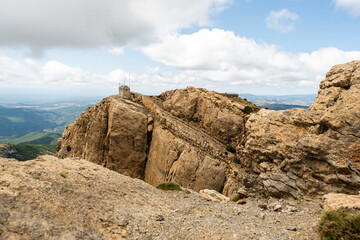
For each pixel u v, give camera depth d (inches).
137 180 1242.6
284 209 896.9
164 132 3873.0
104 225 558.6
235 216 807.1
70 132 5216.5
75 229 476.1
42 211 485.4
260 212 870.4
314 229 602.5
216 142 3686.0
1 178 556.1
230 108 3873.0
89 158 4335.6
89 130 4517.7
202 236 575.2
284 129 2103.8
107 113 4544.8
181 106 4549.7
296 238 552.7
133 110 4266.7
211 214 824.9
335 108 1524.4
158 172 3705.7
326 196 717.3
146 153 4212.6
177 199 1103.0
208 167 3068.4
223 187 2970.0
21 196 509.7
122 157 4097.0
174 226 658.2
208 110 4121.6
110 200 739.4
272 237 562.6
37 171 709.3
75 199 625.9
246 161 2883.9
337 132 1373.0
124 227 590.6
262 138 2240.4
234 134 3656.5
